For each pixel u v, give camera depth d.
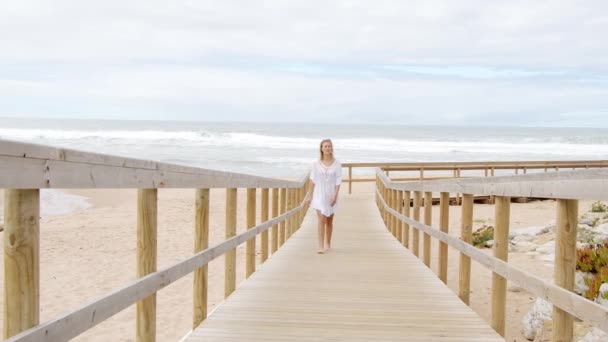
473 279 8.86
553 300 2.87
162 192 23.28
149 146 51.97
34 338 1.89
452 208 18.09
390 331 4.09
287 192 10.43
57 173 2.05
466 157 43.81
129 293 2.68
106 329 7.16
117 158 2.52
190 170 3.61
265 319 4.40
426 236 6.99
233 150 48.91
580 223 11.92
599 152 49.72
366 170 35.69
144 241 3.03
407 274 6.46
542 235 11.73
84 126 121.75
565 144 62.03
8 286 1.92
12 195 1.91
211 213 17.69
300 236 10.54
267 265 7.10
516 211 17.22
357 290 5.54
